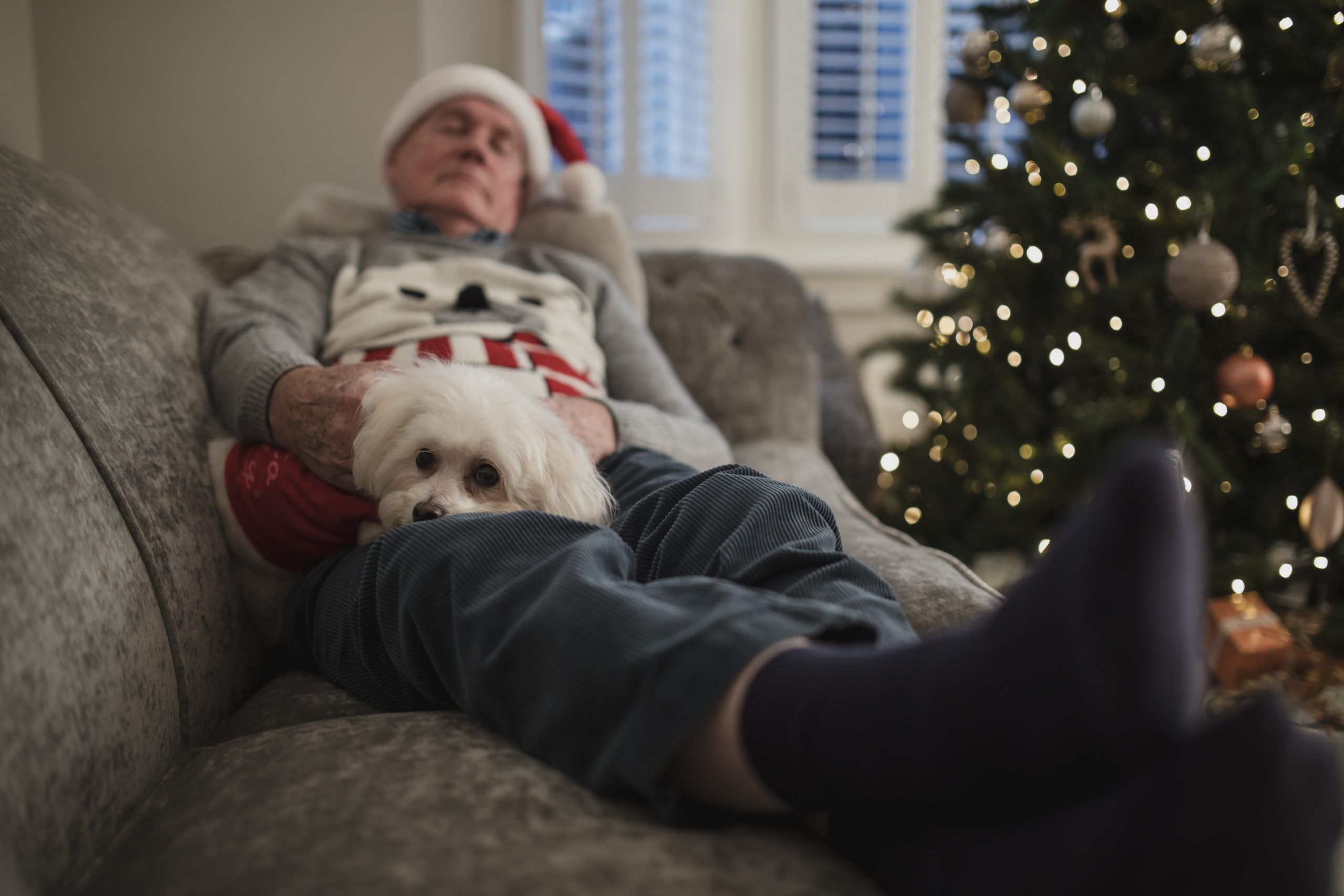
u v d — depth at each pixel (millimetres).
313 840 539
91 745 624
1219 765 398
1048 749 455
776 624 570
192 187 1790
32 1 1672
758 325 1762
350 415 918
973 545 1911
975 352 1905
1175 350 1514
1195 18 1563
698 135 2785
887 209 2975
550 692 600
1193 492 1501
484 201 1508
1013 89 1852
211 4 1753
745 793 553
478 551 713
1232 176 1471
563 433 927
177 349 1034
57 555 658
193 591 851
